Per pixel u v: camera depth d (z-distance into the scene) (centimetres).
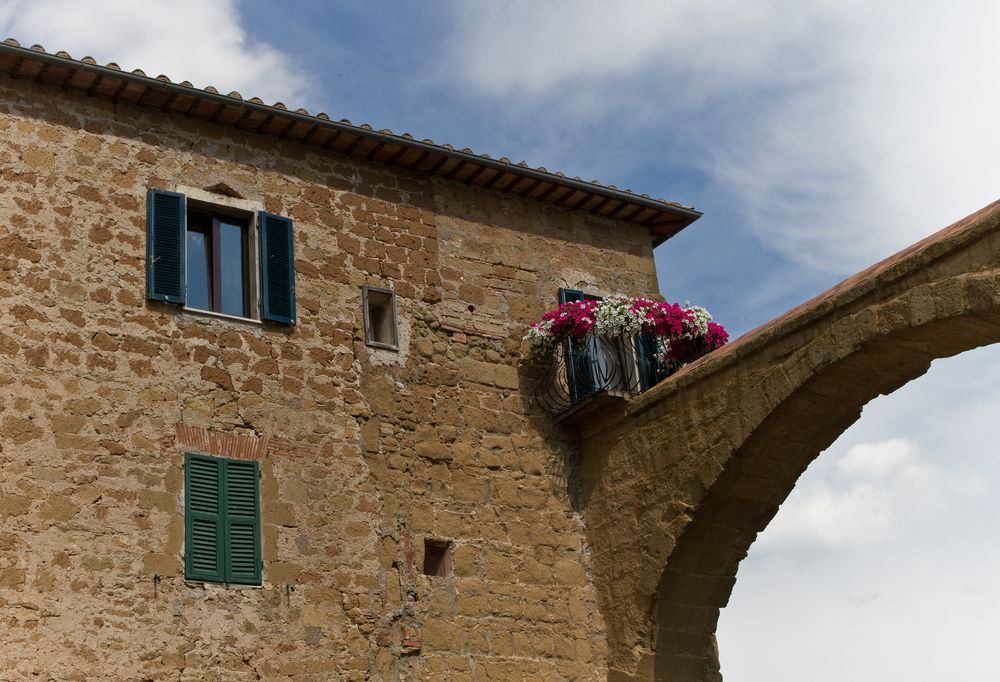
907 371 1445
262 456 1493
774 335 1489
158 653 1352
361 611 1493
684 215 1912
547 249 1836
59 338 1421
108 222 1500
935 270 1345
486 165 1761
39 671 1291
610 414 1689
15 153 1477
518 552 1636
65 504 1359
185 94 1563
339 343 1605
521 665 1579
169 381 1465
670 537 1574
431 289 1711
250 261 1594
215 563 1417
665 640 1591
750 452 1525
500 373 1722
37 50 1481
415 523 1576
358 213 1692
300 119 1631
